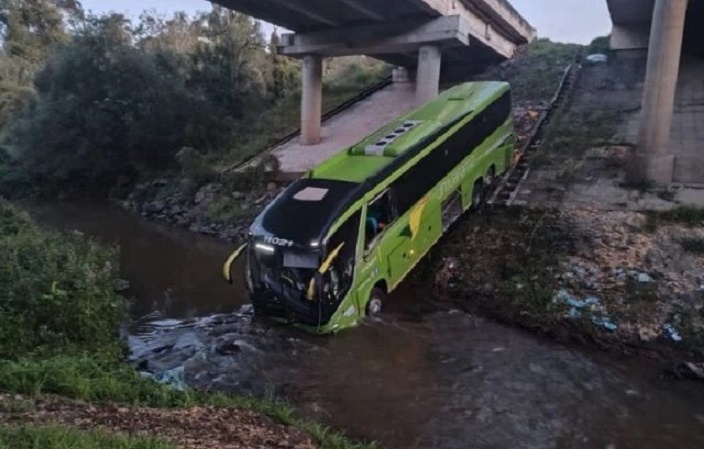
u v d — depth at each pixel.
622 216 14.68
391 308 12.81
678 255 12.77
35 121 33.50
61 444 4.71
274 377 9.80
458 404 9.05
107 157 32.84
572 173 17.88
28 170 34.28
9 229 14.96
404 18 23.45
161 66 34.47
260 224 11.09
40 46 62.88
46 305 9.70
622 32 30.02
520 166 19.41
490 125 16.62
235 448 6.12
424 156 13.19
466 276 13.97
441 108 15.81
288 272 10.57
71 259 11.41
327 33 25.38
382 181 11.87
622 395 9.45
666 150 16.62
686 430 8.52
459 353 10.88
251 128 33.25
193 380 9.56
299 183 12.01
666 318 11.25
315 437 7.30
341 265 10.66
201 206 24.81
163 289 15.60
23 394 6.75
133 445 5.18
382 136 13.84
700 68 25.59
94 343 9.97
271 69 39.78
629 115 22.41
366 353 10.77
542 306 12.29
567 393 9.47
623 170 17.50
